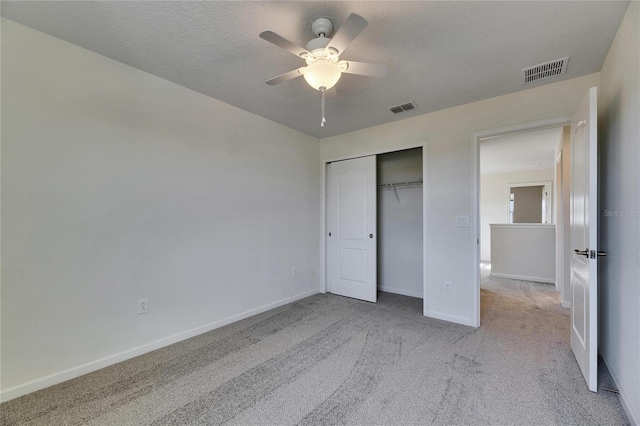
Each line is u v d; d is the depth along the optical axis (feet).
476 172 9.81
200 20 5.82
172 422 5.27
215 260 9.60
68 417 5.40
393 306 11.95
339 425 5.19
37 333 6.20
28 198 6.10
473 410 5.55
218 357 7.64
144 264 7.88
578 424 5.16
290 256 12.54
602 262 7.25
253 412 5.54
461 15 5.64
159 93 8.21
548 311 11.28
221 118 9.80
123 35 6.33
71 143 6.66
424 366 7.14
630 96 5.43
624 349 5.63
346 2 5.30
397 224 14.32
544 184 23.65
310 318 10.51
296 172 12.89
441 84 8.53
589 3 5.33
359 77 8.07
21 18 5.81
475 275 9.77
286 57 7.20
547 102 8.57
